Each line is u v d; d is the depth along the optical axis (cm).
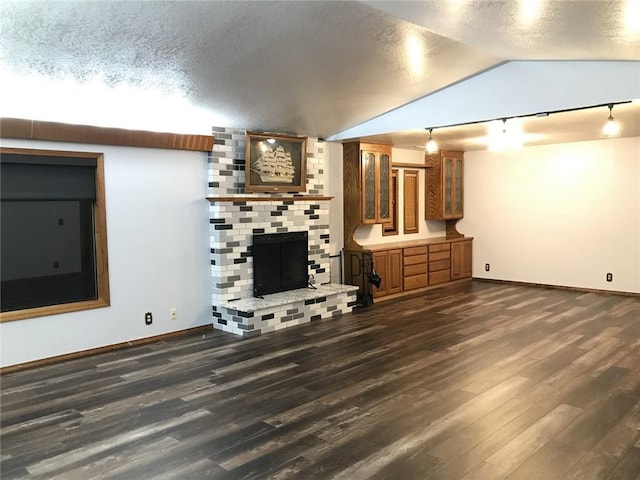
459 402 354
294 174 623
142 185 506
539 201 796
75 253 474
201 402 362
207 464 276
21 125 413
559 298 708
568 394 365
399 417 331
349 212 709
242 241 572
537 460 273
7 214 434
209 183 555
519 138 678
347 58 423
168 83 423
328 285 659
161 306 527
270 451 289
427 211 851
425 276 784
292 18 342
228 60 394
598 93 438
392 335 530
